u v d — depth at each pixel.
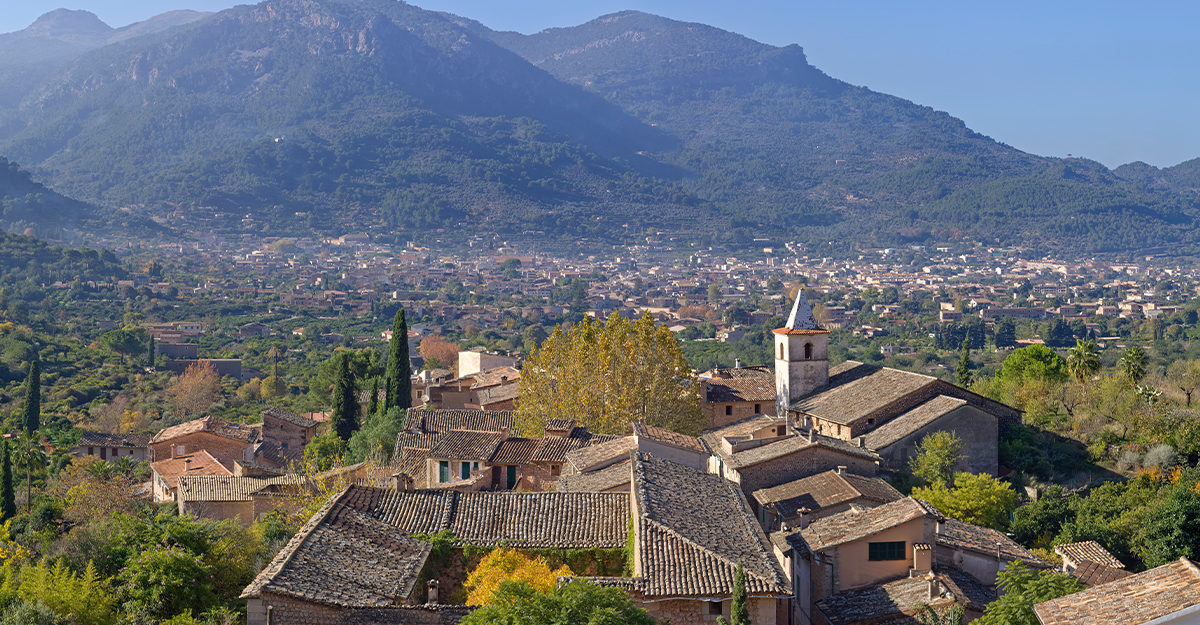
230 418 168.88
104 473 100.62
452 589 43.31
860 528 48.69
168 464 100.94
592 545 43.97
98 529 50.94
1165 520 57.09
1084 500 67.75
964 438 76.38
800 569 49.16
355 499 47.03
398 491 48.56
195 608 42.59
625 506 47.16
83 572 45.25
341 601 35.66
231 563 46.81
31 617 38.91
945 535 49.34
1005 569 48.34
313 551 39.09
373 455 86.94
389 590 37.97
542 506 47.31
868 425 79.81
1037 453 78.44
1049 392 91.06
